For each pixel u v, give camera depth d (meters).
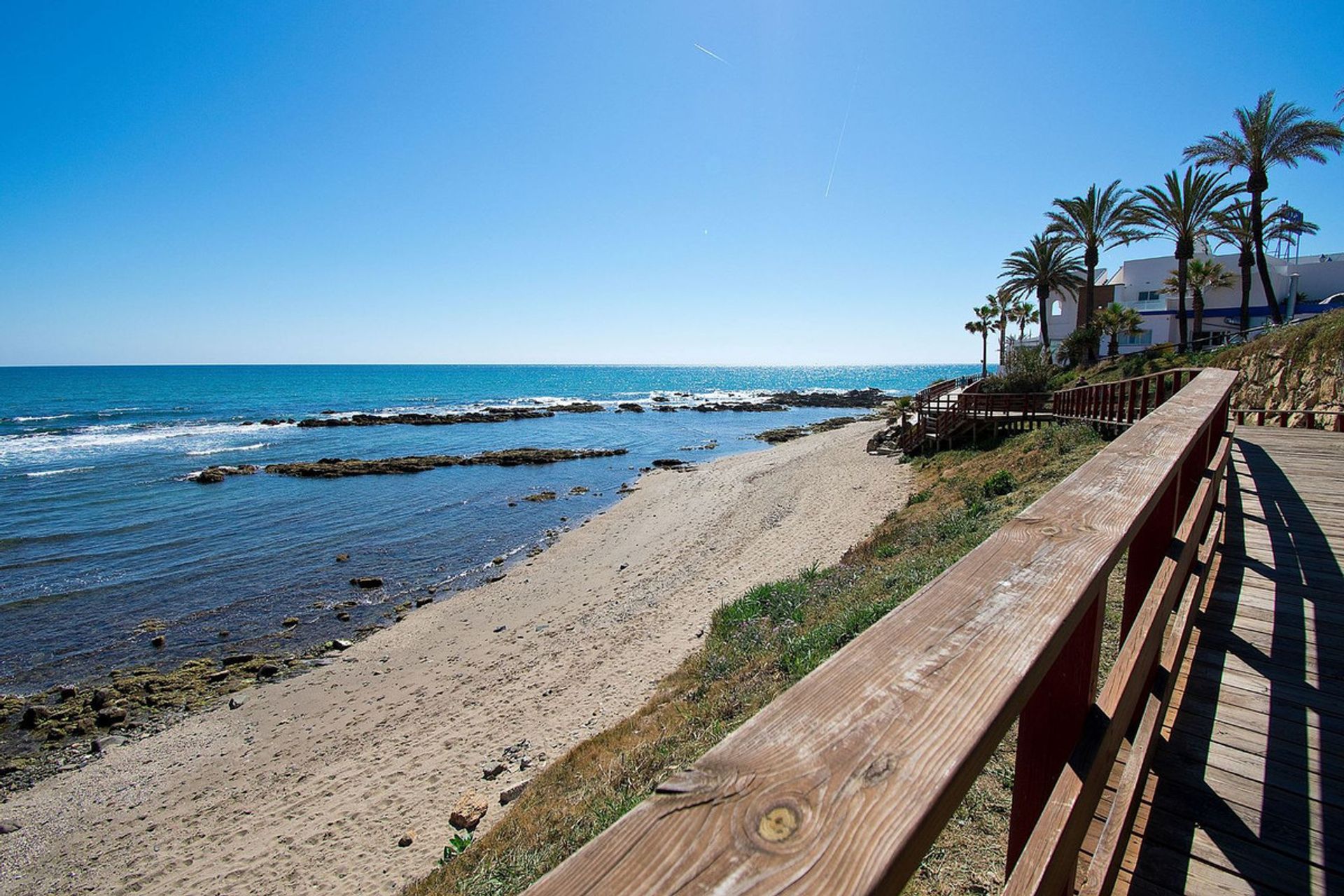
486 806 6.99
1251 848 1.87
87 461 32.75
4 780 8.70
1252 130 25.73
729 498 22.55
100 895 6.65
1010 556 1.16
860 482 21.56
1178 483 2.30
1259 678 2.79
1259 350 17.81
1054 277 37.12
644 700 8.66
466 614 13.69
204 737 9.52
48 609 14.21
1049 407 21.53
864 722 0.71
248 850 7.01
